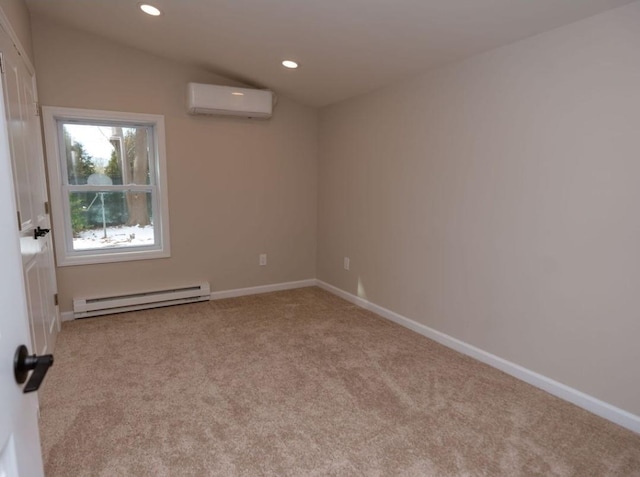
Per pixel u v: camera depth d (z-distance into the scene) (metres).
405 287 3.28
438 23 2.23
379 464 1.71
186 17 2.70
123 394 2.24
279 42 2.85
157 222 3.73
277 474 1.65
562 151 2.12
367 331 3.20
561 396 2.22
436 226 2.94
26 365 0.70
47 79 3.08
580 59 2.01
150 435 1.89
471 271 2.70
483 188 2.56
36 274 2.35
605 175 1.95
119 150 3.53
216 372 2.50
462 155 2.69
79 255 3.40
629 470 1.68
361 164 3.69
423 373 2.51
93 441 1.84
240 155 3.96
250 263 4.18
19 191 2.02
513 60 2.32
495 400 2.20
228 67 3.49
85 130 3.38
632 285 1.90
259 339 3.02
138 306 3.60
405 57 2.73
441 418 2.04
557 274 2.20
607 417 2.03
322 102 4.05
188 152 3.71
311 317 3.52
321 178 4.34
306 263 4.51
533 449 1.80
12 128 1.96
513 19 2.07
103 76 3.28
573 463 1.72
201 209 3.85
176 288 3.82
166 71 3.52
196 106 3.50
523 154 2.31
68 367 2.54
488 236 2.56
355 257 3.88
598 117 1.96
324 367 2.58
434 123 2.88
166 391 2.27
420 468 1.68
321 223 4.41
